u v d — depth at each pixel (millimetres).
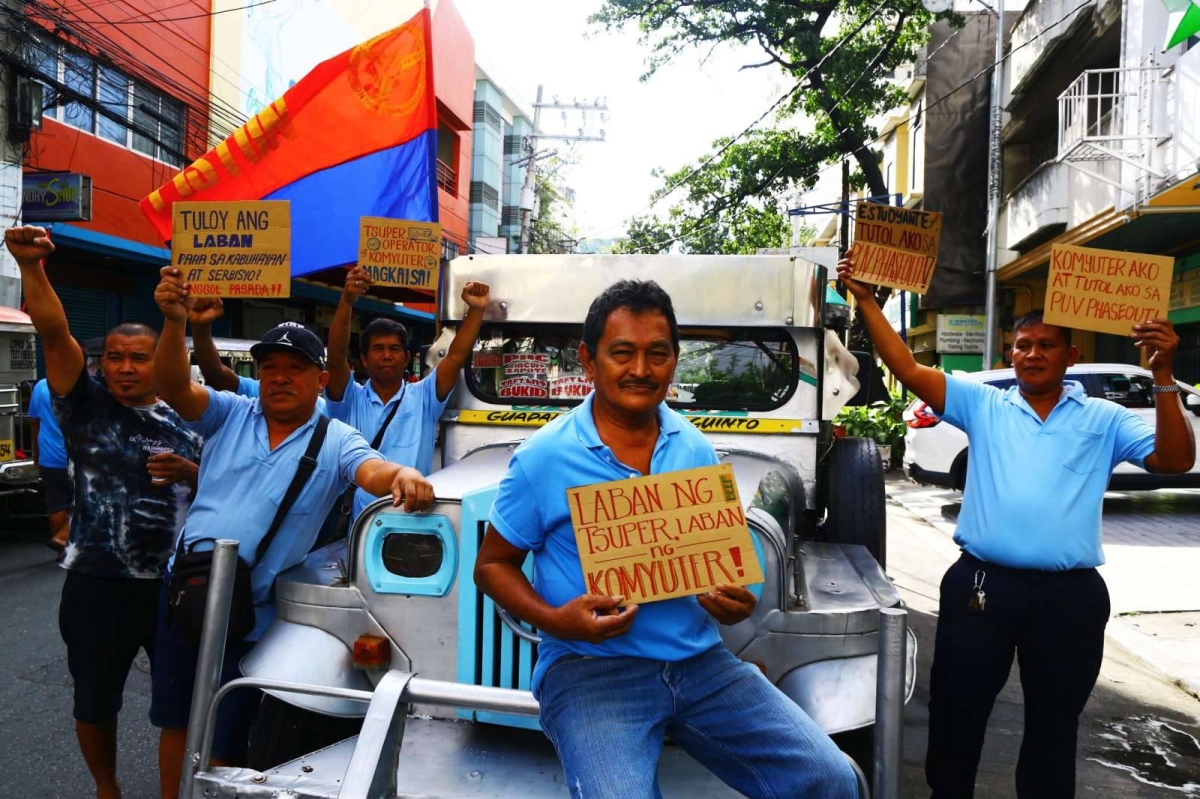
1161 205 10625
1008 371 10734
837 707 2406
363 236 3906
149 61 13945
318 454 2893
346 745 2467
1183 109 9883
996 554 2838
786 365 3939
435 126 5887
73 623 3027
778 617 2523
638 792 1687
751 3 17219
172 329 2732
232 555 2357
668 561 1838
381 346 3953
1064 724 2842
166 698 2844
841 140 18359
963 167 20031
